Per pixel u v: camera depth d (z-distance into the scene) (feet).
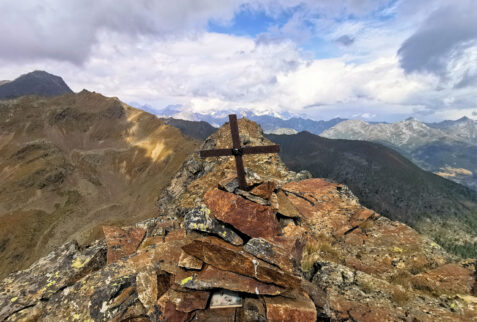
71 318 27.30
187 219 30.32
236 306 24.72
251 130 135.64
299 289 25.61
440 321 24.11
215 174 80.89
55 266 38.88
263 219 30.07
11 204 578.66
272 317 23.21
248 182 33.06
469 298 27.25
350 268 36.17
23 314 30.50
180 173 150.00
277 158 95.91
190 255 28.07
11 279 37.73
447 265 33.94
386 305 26.91
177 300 24.81
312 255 38.96
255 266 25.67
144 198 635.66
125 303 27.63
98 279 31.17
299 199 59.16
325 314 25.16
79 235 488.85
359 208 53.93
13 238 481.05
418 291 30.42
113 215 574.15
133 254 36.01
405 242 42.47
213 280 25.48
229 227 29.81
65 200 633.61
